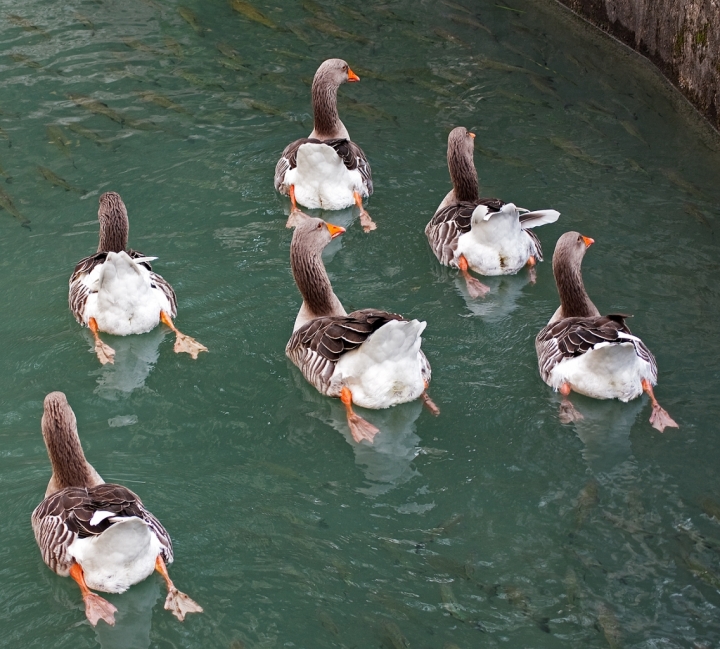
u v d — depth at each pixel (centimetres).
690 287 1091
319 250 1021
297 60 1627
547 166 1329
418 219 1255
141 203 1280
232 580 752
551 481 853
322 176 1227
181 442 919
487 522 810
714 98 1377
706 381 956
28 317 1088
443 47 1650
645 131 1398
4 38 1700
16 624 723
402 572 760
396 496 845
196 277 1147
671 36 1481
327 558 774
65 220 1250
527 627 708
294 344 998
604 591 736
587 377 909
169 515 820
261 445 915
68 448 802
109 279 1002
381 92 1530
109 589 721
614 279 1110
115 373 1012
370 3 1808
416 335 895
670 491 834
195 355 1026
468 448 896
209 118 1474
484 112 1465
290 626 714
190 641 705
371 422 945
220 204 1281
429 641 699
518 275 1143
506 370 993
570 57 1602
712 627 704
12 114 1484
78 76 1586
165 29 1734
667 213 1221
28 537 804
